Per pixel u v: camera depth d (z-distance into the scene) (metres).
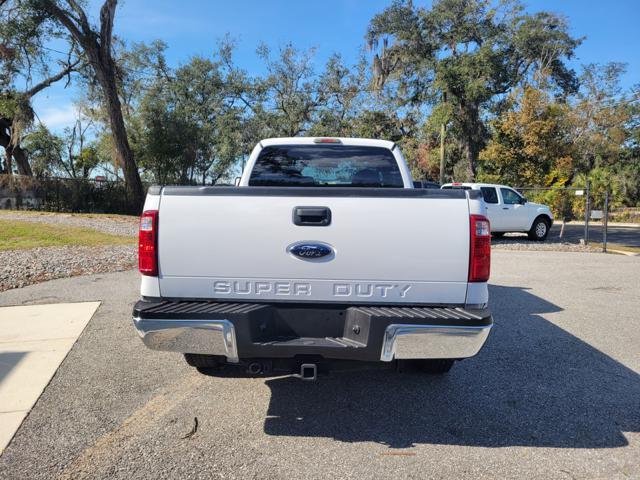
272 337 3.20
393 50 38.19
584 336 5.62
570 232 22.08
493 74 34.78
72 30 23.03
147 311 3.08
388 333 3.03
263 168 4.91
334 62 38.09
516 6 37.22
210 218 3.20
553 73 41.44
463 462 2.99
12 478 2.79
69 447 3.12
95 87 27.80
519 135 30.61
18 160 29.42
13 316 6.08
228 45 36.62
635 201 41.50
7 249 10.59
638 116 42.81
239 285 3.22
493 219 15.95
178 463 2.96
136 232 14.79
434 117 34.84
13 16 23.20
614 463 3.00
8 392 3.92
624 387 4.17
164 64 35.47
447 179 38.22
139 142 30.38
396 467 2.93
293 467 2.93
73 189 23.11
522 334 5.70
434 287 3.15
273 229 3.18
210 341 3.09
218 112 36.44
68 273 8.77
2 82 25.02
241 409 3.70
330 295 3.19
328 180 4.93
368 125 39.16
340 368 3.35
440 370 4.38
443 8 34.97
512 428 3.44
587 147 38.09
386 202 3.14
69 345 5.03
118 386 4.07
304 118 38.03
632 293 8.05
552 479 2.82
